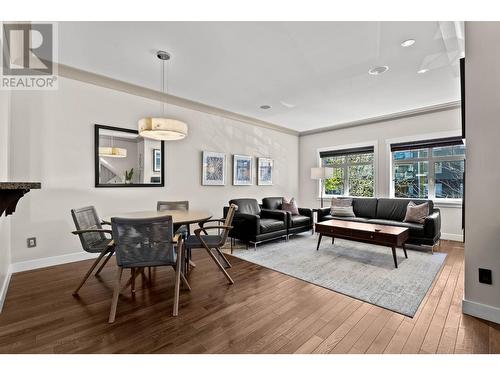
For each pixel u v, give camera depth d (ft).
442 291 7.61
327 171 18.22
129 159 11.76
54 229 9.79
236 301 7.00
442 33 7.63
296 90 12.28
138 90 11.95
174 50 8.63
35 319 5.98
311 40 8.02
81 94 10.37
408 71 10.19
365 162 18.28
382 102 13.97
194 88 12.08
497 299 5.85
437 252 11.90
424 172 15.60
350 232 11.05
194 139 14.35
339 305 6.78
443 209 14.67
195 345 5.08
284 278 8.72
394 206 14.84
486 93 5.93
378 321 5.98
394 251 9.72
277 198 17.60
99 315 6.18
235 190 16.70
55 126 9.76
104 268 9.60
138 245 6.19
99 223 8.79
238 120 16.80
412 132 15.71
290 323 5.90
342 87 11.89
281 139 20.10
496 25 5.83
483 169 5.99
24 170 9.12
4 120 7.64
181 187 13.74
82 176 10.41
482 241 6.02
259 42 8.13
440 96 13.00
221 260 10.73
